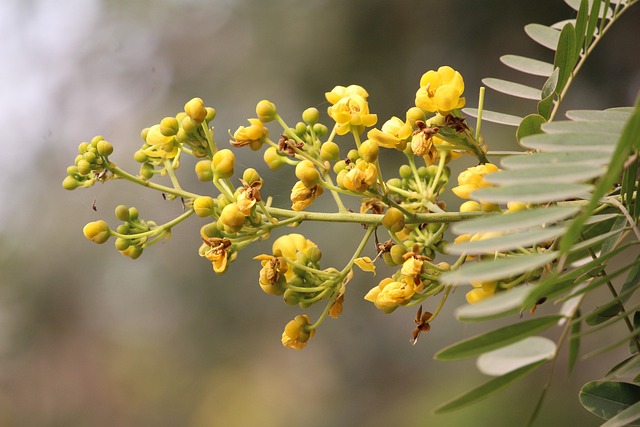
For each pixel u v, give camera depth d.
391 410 4.01
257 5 4.03
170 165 1.37
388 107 3.76
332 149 1.32
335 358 4.29
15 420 4.77
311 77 3.85
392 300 1.27
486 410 3.29
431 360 3.93
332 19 3.85
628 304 1.75
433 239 1.29
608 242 1.22
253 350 4.39
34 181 4.55
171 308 4.37
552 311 3.02
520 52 3.60
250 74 3.99
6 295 4.49
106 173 1.36
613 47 3.33
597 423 3.10
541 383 3.25
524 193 1.07
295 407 4.46
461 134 1.31
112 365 4.69
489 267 1.05
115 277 4.39
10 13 4.66
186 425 4.66
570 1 1.42
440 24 3.71
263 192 3.29
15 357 4.61
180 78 4.30
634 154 1.09
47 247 4.47
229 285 4.23
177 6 4.41
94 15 4.62
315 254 1.32
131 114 4.39
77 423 4.81
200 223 4.09
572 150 1.10
